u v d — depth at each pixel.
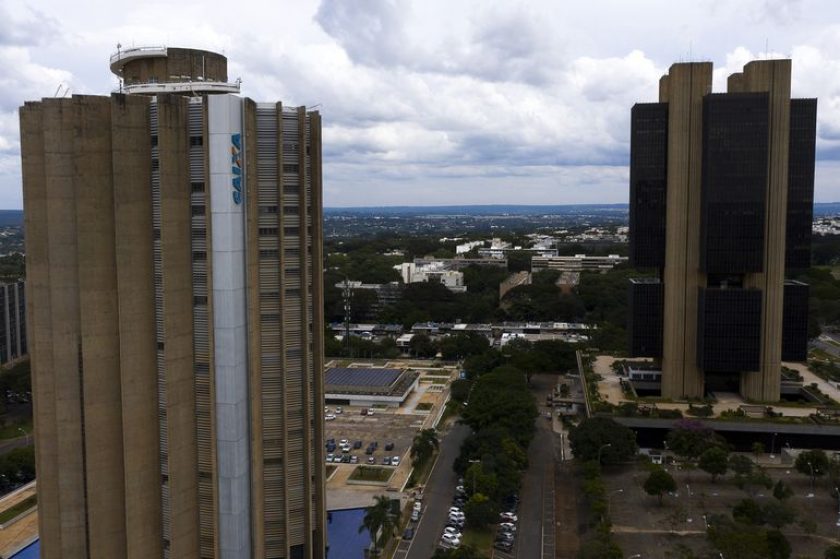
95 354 85.06
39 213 85.62
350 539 149.12
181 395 88.50
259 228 89.81
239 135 86.00
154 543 89.38
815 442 199.12
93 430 85.75
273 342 91.75
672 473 183.62
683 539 144.25
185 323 88.25
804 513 155.62
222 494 89.50
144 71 98.75
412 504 169.38
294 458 94.69
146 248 86.38
